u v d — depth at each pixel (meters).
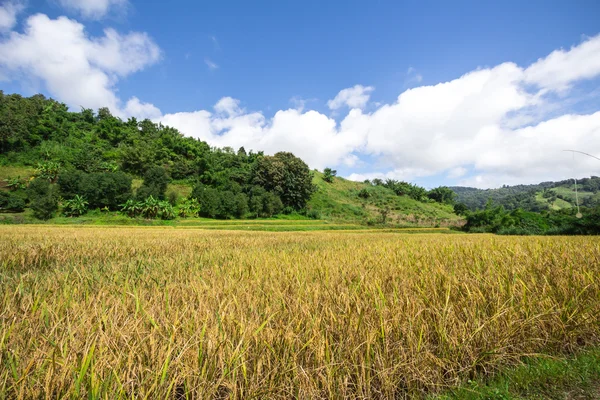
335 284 4.67
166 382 2.22
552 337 3.35
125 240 17.17
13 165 75.62
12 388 2.10
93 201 61.72
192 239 19.62
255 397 2.25
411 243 13.12
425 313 3.40
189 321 2.87
